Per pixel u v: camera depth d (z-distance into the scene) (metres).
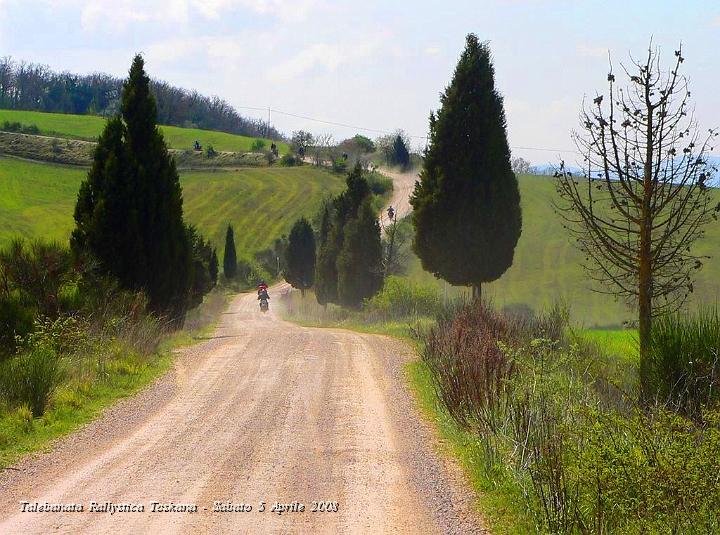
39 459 11.98
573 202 14.20
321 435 13.58
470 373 14.16
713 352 12.05
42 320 22.78
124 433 13.87
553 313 22.44
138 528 8.66
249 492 10.10
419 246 35.59
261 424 14.50
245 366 22.50
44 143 179.88
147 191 32.28
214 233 147.00
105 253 31.39
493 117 34.31
